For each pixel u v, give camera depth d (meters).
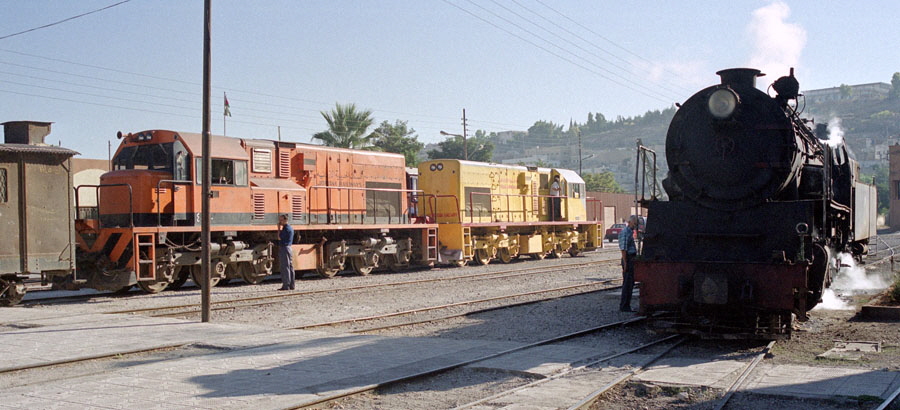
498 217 29.06
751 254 10.43
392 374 8.01
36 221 15.08
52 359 8.83
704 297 10.20
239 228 18.75
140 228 16.44
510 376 8.13
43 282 15.60
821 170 11.63
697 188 11.00
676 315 11.62
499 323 12.59
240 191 18.89
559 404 6.71
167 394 7.00
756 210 10.52
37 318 12.70
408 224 24.73
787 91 11.99
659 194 12.53
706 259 10.73
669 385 7.50
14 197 14.74
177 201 17.42
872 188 20.48
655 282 10.93
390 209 24.59
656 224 11.22
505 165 30.17
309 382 7.59
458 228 26.52
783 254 9.94
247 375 7.93
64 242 15.58
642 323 12.29
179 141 17.61
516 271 24.16
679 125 11.35
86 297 16.89
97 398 6.83
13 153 14.72
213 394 7.00
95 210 20.61
